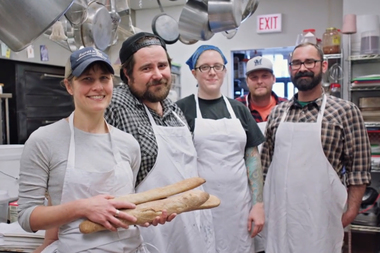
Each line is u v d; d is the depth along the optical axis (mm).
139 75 1344
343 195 1720
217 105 1811
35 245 1258
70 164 1013
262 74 2580
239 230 1731
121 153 1123
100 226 972
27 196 1004
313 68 1748
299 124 1768
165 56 1375
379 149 2867
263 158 1991
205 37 1940
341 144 1723
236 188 1722
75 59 1005
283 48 3863
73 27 1490
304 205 1734
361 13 3121
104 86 1038
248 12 1917
